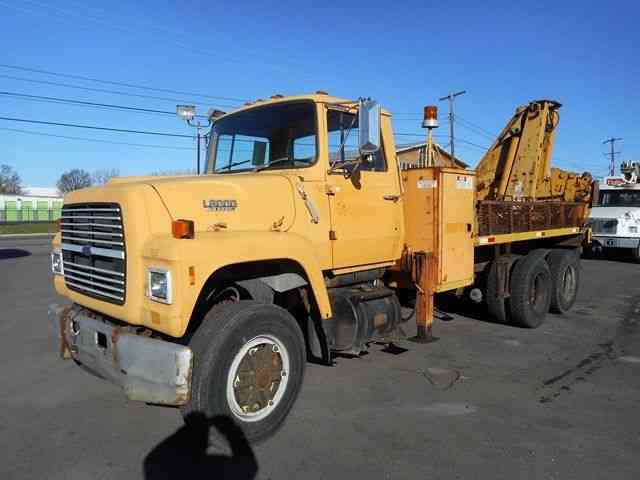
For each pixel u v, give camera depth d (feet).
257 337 12.50
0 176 284.82
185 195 12.70
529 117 28.66
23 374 17.34
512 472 11.19
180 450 12.14
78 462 11.60
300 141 15.72
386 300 17.61
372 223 17.06
